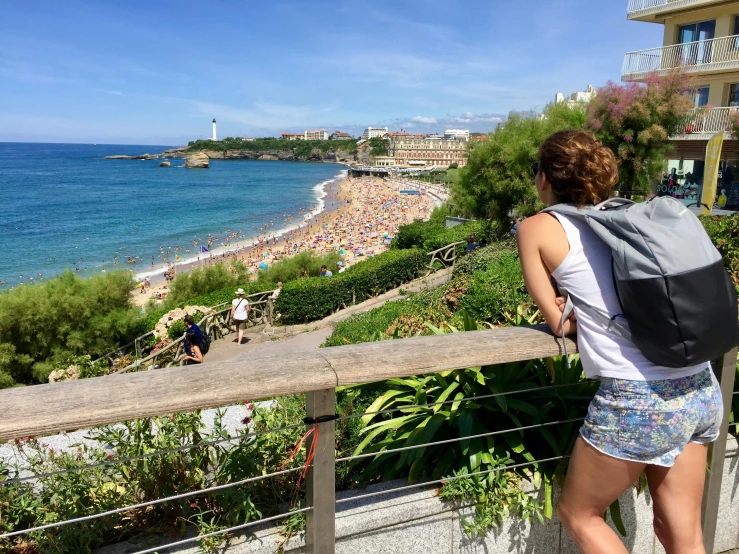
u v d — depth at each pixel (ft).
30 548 7.53
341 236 191.21
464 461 7.93
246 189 424.46
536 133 75.25
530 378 8.98
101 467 8.20
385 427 8.68
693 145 89.86
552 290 6.44
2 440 4.78
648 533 8.44
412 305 35.47
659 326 5.50
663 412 5.86
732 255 29.01
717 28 89.76
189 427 8.30
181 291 84.84
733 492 9.09
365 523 6.99
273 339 57.77
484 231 83.15
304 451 8.16
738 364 9.41
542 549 7.97
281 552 6.79
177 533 7.50
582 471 6.32
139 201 313.53
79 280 64.54
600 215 6.03
